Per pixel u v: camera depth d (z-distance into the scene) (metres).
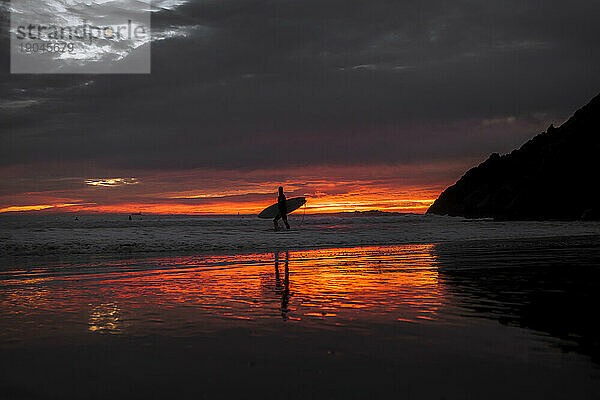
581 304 5.63
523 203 46.12
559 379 3.00
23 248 13.88
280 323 4.67
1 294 6.60
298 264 10.62
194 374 3.15
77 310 5.41
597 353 3.57
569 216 42.66
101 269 9.72
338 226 29.45
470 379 3.01
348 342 3.92
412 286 7.15
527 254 12.52
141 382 3.01
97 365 3.35
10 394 2.81
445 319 4.81
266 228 26.33
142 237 17.83
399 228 26.53
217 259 11.81
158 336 4.17
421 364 3.33
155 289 7.03
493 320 4.74
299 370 3.22
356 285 7.30
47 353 3.66
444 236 20.38
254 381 3.01
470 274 8.58
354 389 2.85
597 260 10.89
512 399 2.67
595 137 45.09
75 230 21.88
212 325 4.59
